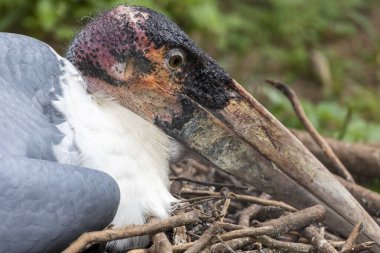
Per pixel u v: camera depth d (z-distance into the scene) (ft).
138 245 32.94
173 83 34.45
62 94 32.65
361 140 53.78
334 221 35.50
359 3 78.43
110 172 32.30
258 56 70.74
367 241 35.29
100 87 34.63
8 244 29.53
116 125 33.24
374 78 72.23
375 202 39.55
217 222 32.65
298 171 35.29
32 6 62.49
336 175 41.52
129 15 34.19
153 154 33.99
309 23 75.10
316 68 70.64
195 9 66.64
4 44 32.71
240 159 35.12
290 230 33.78
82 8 62.03
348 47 75.46
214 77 34.55
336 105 61.11
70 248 30.04
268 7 75.72
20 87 32.01
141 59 34.17
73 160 31.81
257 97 58.75
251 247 34.45
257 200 36.47
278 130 35.17
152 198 33.06
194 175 40.55
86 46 34.60
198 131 34.83
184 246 32.30
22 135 30.83
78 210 30.25
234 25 71.00
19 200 29.30
